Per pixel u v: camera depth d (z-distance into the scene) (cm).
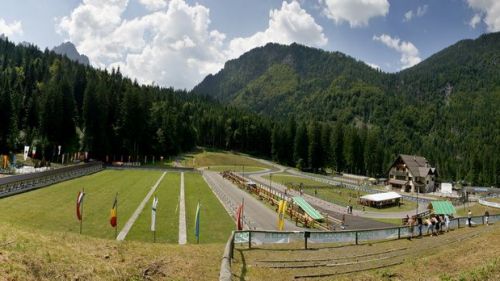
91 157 12475
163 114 16350
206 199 6606
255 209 5947
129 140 13550
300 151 16612
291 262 2347
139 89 16600
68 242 1875
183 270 1852
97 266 1591
